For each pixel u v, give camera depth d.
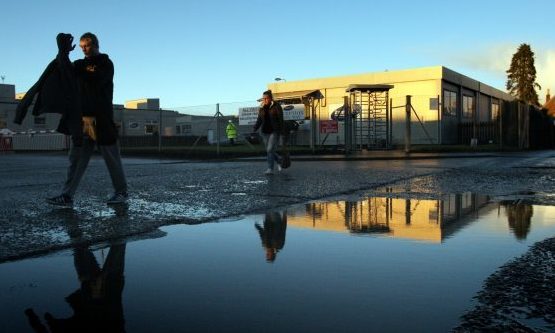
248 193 6.78
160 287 2.80
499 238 3.91
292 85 33.56
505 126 24.69
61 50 5.22
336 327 2.22
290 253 3.52
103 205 5.68
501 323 2.22
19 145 34.56
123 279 2.95
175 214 5.05
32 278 2.97
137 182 8.38
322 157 16.78
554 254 3.38
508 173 9.86
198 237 4.04
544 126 28.30
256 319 2.33
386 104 23.72
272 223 4.62
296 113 28.61
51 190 7.31
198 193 6.78
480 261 3.24
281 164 10.61
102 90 5.53
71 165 5.57
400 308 2.43
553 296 2.55
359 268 3.12
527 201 5.93
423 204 5.77
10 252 3.49
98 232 4.16
